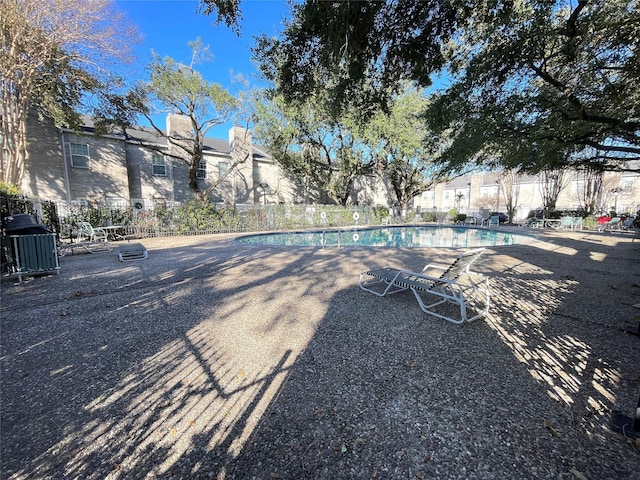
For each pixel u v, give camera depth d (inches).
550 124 201.9
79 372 94.7
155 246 395.5
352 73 149.3
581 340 112.8
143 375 92.7
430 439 65.8
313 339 116.1
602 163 303.3
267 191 901.8
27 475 58.2
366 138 665.0
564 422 70.4
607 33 153.9
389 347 109.1
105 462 61.2
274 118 651.5
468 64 192.1
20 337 119.8
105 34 429.7
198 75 568.4
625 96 181.3
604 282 194.2
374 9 119.0
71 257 317.1
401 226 757.9
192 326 129.7
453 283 134.3
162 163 729.6
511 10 138.6
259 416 74.0
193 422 72.2
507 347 108.3
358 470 58.4
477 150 230.8
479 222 925.2
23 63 395.5
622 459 59.9
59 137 577.6
